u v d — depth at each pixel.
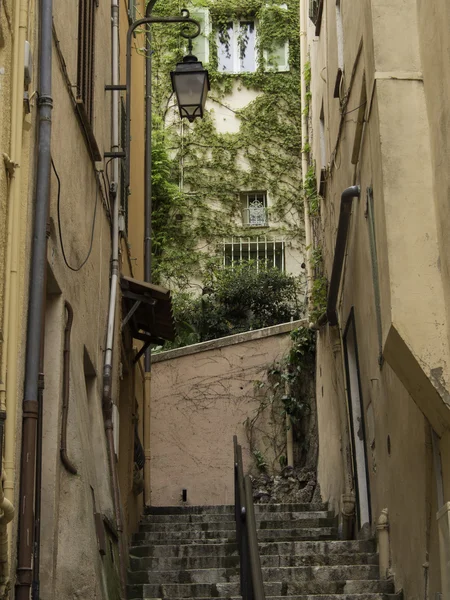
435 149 5.87
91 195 7.82
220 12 22.09
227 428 15.25
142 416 12.78
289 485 14.45
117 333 9.19
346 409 10.32
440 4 5.71
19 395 4.98
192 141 21.23
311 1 13.52
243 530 6.35
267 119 21.41
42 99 5.69
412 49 6.28
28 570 4.80
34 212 5.48
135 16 13.13
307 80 14.94
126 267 10.98
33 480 4.98
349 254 9.80
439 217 5.77
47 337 6.09
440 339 5.59
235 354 15.62
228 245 20.52
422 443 6.43
